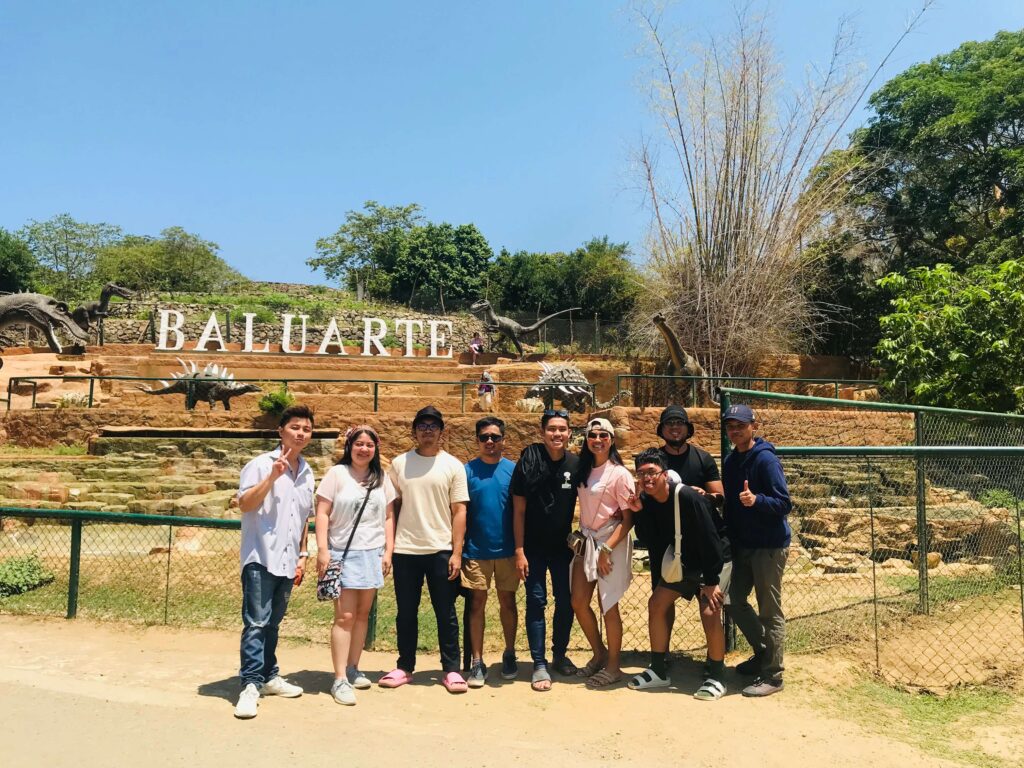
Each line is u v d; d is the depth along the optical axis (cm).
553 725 479
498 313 4897
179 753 415
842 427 1273
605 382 2250
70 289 4822
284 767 401
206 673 570
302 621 732
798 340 2491
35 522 1160
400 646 555
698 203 2453
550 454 563
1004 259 2130
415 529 546
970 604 785
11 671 558
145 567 919
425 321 4044
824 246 2505
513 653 577
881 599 773
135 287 4891
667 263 2520
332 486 529
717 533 536
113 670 574
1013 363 1359
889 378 1612
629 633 703
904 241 2677
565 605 577
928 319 1451
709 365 2359
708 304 2367
